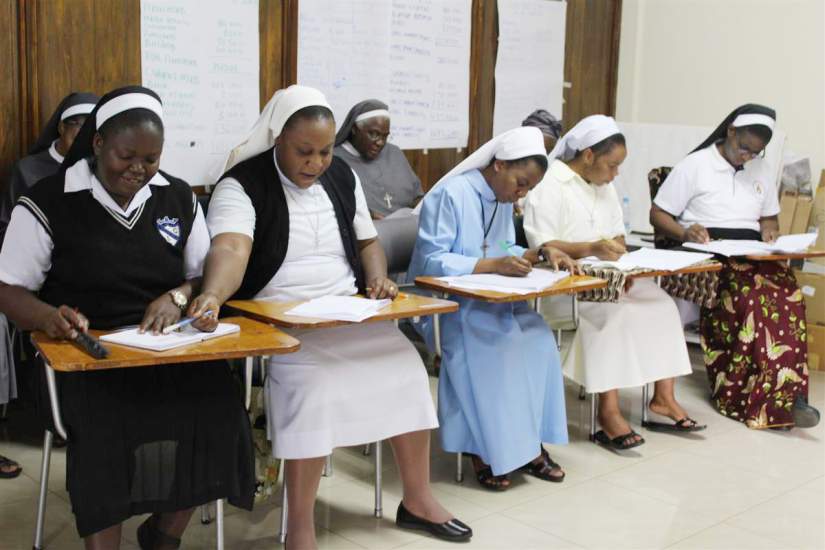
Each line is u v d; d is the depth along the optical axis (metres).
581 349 3.80
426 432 2.96
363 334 2.89
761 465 3.75
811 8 5.60
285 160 2.78
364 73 5.04
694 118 6.21
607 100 6.48
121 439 2.33
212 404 2.44
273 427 2.70
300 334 2.81
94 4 3.97
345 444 2.72
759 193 4.59
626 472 3.62
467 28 5.50
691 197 4.57
